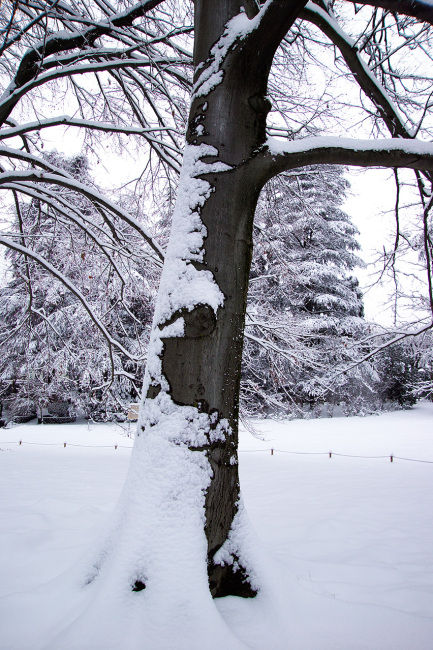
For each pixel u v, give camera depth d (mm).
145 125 5664
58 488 6438
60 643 1507
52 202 4941
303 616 1801
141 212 6645
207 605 1643
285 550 3416
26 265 6383
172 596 1642
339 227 19125
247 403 7730
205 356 1978
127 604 1647
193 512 1832
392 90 4684
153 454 1903
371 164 2490
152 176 6211
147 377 2076
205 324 1993
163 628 1559
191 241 2115
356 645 1654
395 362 23156
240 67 2229
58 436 16484
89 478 7598
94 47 4512
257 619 1759
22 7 4492
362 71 3490
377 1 2238
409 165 2555
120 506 1956
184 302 2020
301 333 7355
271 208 5801
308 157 2342
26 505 4965
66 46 4105
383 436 16672
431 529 4348
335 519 4621
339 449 13750
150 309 7383
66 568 2529
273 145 2303
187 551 1748
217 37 2324
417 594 2311
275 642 1643
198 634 1544
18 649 1547
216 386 1984
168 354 2008
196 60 2432
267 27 2109
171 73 4672
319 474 8805
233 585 1910
